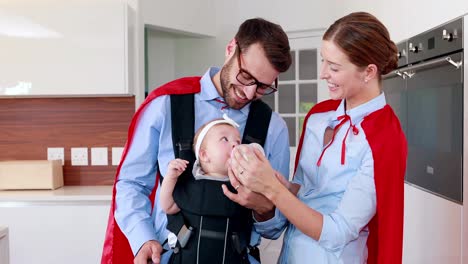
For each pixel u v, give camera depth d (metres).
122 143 3.49
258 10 4.93
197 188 1.34
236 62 1.35
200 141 1.37
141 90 3.50
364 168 1.29
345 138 1.35
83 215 3.04
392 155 1.27
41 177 3.25
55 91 3.20
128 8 3.22
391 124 1.32
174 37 5.18
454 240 2.34
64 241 3.05
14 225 3.04
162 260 1.43
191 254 1.32
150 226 1.45
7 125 3.50
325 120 1.46
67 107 3.49
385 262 1.27
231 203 1.33
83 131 3.49
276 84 1.42
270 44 1.31
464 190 2.22
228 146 1.35
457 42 2.29
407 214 2.99
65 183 3.51
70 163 3.51
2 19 3.18
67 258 3.05
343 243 1.25
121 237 1.54
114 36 3.18
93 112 3.48
